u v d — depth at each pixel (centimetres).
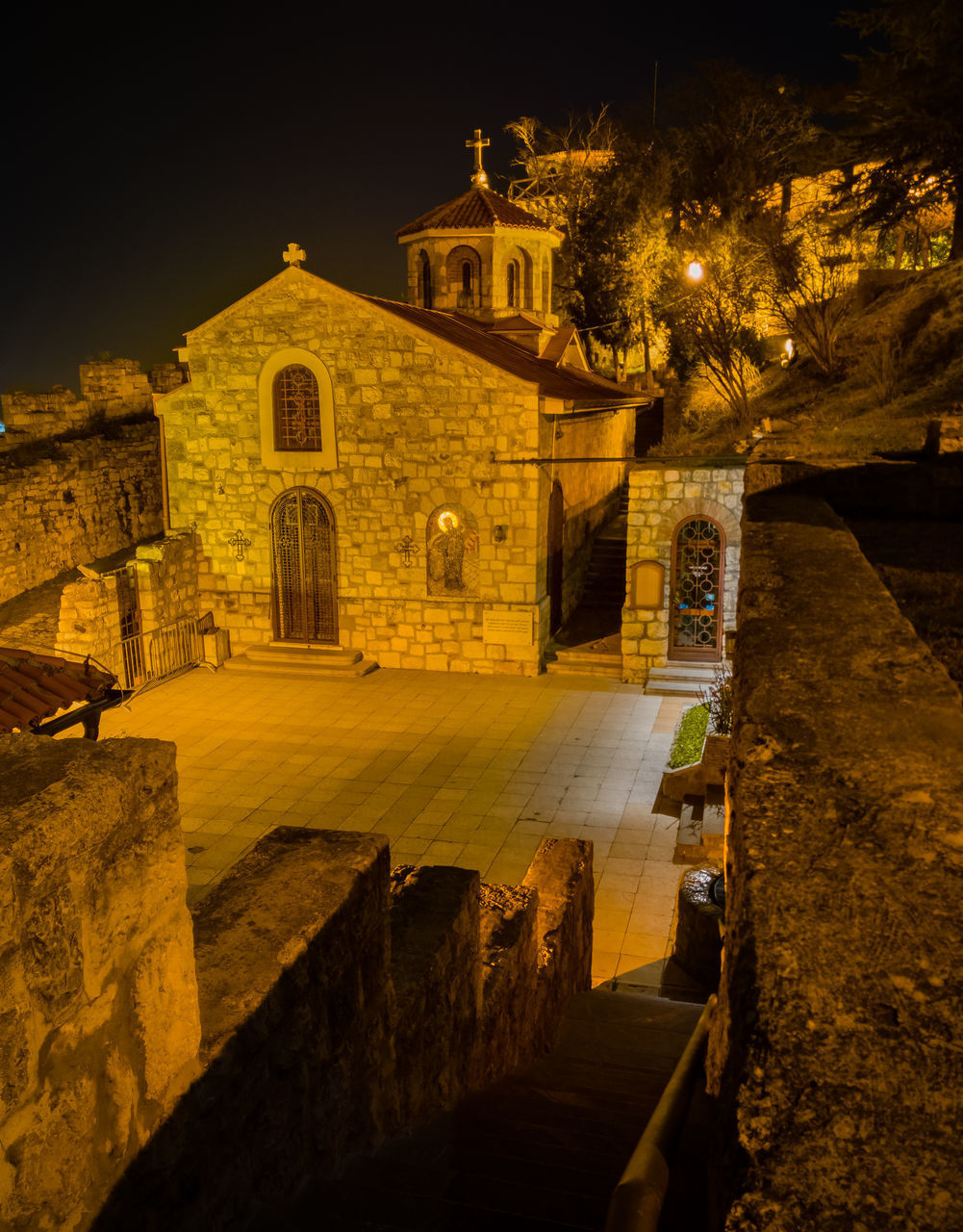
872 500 973
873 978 174
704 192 3588
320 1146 384
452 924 541
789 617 459
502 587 2062
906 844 225
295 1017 358
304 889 392
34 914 229
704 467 1908
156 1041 282
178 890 292
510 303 2717
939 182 2597
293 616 2212
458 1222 347
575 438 2392
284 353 2067
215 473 2172
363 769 1597
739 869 234
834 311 2842
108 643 1934
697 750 1562
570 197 3806
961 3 2272
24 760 272
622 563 2597
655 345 3850
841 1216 128
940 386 1844
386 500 2088
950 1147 138
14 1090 224
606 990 974
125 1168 269
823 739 295
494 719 1828
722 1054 263
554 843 1031
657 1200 177
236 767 1609
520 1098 529
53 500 2375
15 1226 227
